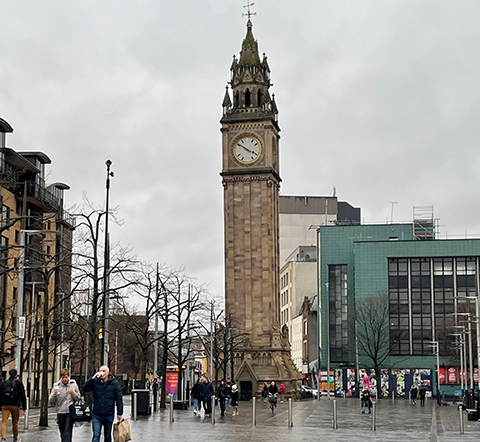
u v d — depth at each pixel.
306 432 43.75
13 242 86.50
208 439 36.72
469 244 145.25
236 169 128.25
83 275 61.81
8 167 85.75
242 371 121.19
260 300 125.25
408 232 159.88
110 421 25.52
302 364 179.88
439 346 139.38
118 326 134.00
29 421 50.38
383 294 142.12
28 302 90.38
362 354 139.75
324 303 154.88
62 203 108.81
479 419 63.59
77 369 135.50
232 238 127.25
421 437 41.44
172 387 73.56
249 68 130.88
